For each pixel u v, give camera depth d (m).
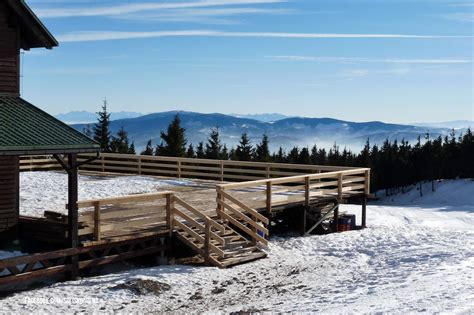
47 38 16.17
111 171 32.22
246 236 17.66
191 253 15.81
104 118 64.81
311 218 20.03
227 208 16.33
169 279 13.40
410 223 26.89
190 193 21.55
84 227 13.68
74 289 12.52
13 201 15.16
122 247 14.74
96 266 14.58
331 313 10.05
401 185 80.31
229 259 15.09
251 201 17.44
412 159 80.88
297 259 16.28
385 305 10.46
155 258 15.34
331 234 19.91
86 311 11.16
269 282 13.77
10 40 15.43
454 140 82.31
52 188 23.03
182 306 11.74
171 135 57.66
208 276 13.88
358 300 11.30
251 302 12.05
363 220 22.12
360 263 16.08
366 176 22.06
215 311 11.23
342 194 21.05
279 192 19.56
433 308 9.84
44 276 13.44
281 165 24.02
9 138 12.77
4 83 15.26
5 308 11.23
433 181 76.56
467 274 13.37
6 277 12.06
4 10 15.24
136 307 11.54
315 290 12.97
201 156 70.38
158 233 14.82
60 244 14.12
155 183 25.11
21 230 15.16
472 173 75.06
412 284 12.60
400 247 17.83
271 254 16.58
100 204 13.73
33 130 13.55
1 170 14.97
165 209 15.18
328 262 16.12
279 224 20.62
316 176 19.80
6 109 14.49
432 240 18.89
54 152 12.98
